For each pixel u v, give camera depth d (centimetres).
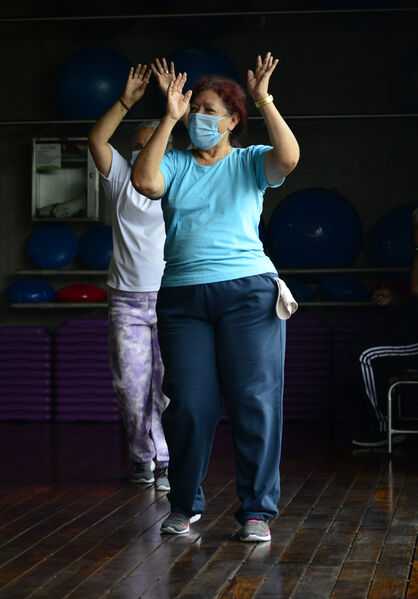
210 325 338
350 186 793
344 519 381
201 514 392
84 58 749
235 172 335
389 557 320
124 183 438
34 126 803
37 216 786
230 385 334
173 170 338
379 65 787
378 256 752
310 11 738
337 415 703
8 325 791
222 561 316
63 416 753
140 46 795
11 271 811
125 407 456
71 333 752
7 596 281
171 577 299
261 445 335
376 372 590
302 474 493
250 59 791
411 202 756
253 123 778
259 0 782
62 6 752
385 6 730
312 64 791
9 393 757
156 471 513
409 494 435
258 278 331
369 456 557
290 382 743
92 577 300
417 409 707
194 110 332
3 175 809
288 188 798
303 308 792
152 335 457
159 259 445
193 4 725
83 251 775
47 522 383
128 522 380
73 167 787
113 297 452
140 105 790
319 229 744
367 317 740
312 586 287
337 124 793
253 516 342
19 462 546
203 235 331
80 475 499
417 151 788
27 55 804
